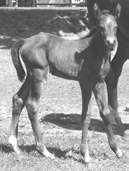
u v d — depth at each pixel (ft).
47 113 32.09
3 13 88.89
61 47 20.45
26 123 28.73
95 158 21.03
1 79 48.32
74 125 28.76
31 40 20.81
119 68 28.30
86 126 19.70
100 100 20.13
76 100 37.32
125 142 24.31
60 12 91.91
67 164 19.81
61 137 24.89
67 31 84.94
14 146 21.30
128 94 40.04
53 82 47.14
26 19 87.15
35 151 21.68
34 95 20.59
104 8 27.09
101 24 18.75
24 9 95.25
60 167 19.27
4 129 26.86
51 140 24.07
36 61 20.34
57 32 83.76
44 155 20.81
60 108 33.94
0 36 79.15
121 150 22.45
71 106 34.83
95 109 33.55
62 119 29.94
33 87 20.59
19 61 21.04
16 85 44.62
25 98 21.31
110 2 26.53
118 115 28.86
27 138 24.54
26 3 117.50
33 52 20.42
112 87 28.53
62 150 22.33
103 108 20.13
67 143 23.61
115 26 18.67
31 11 91.45
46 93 40.47
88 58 19.61
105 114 20.10
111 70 27.96
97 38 19.45
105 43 18.57
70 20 88.89
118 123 28.71
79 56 19.89
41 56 20.45
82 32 85.76
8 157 20.54
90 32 20.12
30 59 20.49
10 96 38.83
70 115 31.04
